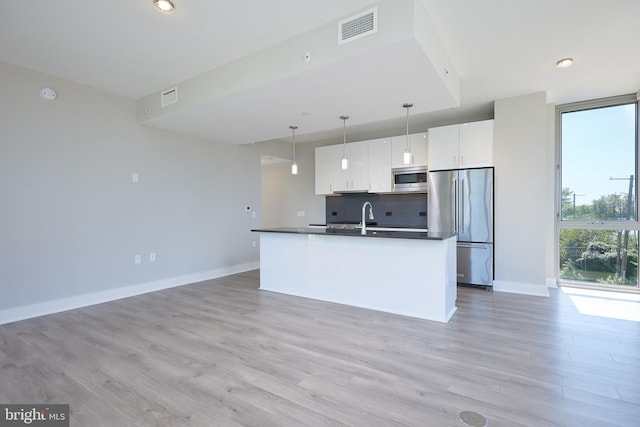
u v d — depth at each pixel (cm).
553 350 251
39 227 344
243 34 268
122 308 366
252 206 612
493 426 163
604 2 232
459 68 340
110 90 393
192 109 368
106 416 173
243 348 258
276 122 423
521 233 427
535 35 276
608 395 190
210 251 531
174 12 237
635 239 425
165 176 464
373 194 625
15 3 224
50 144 352
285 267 427
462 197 457
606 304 375
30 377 214
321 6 232
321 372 219
